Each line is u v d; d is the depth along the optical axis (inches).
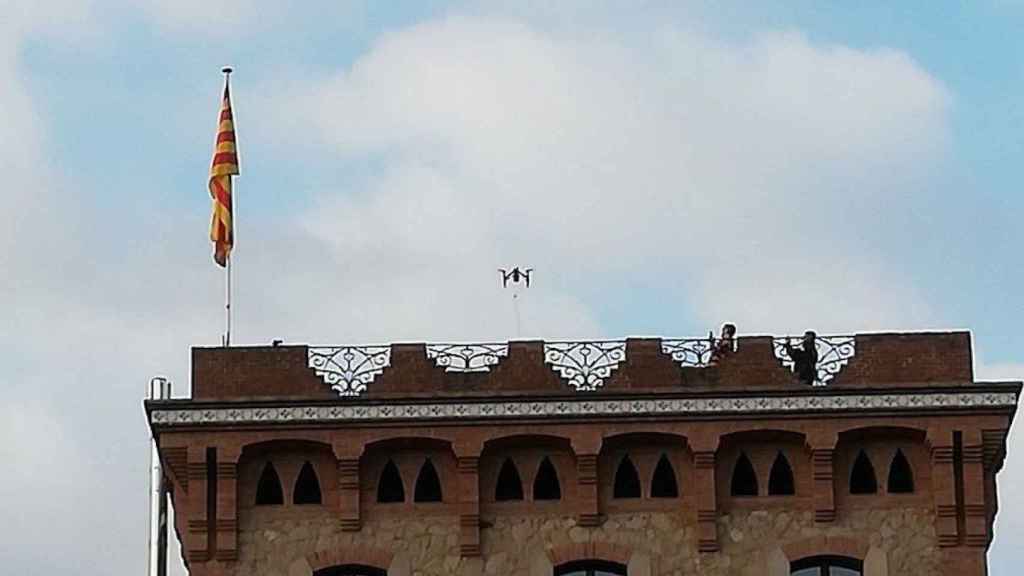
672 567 2790.4
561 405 2805.1
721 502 2807.6
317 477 2819.9
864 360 2842.0
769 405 2805.1
